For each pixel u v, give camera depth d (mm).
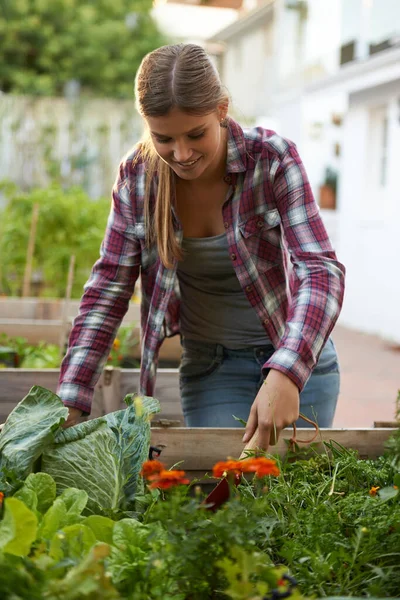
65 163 12984
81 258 7672
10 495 1932
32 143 12820
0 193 10414
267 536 1858
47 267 7641
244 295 2820
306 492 2203
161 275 2697
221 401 2914
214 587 1622
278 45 14484
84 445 2119
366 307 10734
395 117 9766
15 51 20781
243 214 2637
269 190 2602
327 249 2510
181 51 2291
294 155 2588
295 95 13414
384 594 1746
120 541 1735
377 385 7484
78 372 2635
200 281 2820
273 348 2881
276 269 2748
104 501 2072
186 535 1633
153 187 2645
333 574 1824
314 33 12633
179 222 2652
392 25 9703
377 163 10766
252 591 1479
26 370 3574
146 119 2279
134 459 2203
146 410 2271
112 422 2287
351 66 10844
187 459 2588
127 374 3668
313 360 2295
